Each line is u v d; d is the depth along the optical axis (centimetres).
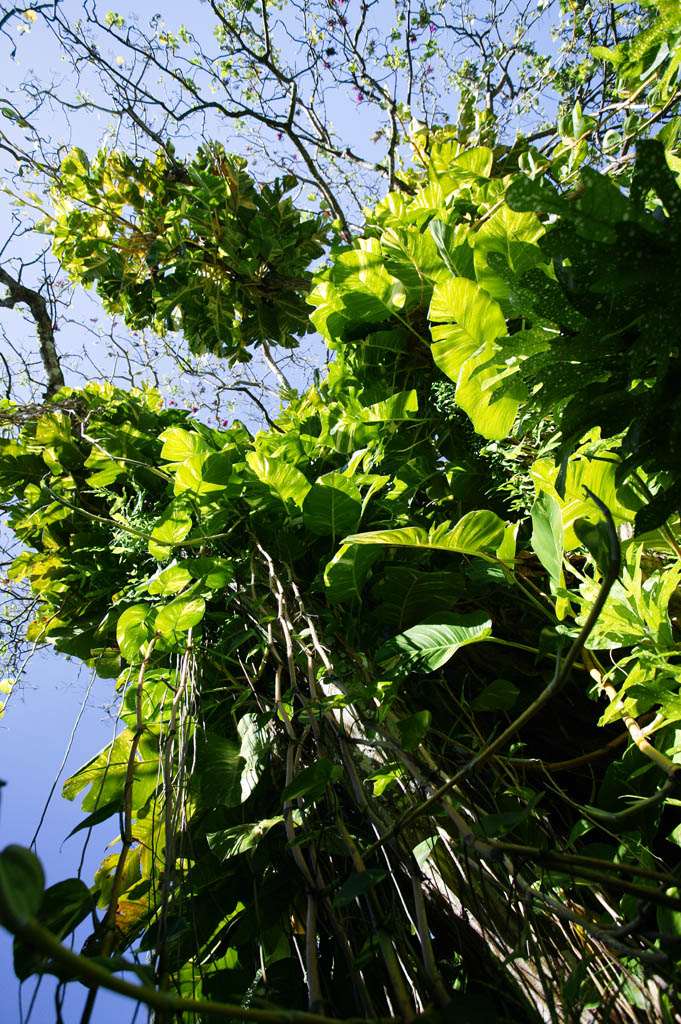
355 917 109
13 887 48
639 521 106
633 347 99
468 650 187
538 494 155
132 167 378
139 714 147
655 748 133
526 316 117
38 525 265
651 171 90
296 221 384
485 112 354
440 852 121
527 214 178
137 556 232
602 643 131
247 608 186
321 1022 63
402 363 239
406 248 219
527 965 105
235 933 139
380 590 174
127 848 122
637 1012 98
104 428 265
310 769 117
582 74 343
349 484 186
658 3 168
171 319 393
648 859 123
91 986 79
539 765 152
